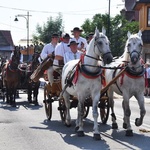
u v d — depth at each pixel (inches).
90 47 381.1
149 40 1189.1
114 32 1610.5
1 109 635.5
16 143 365.7
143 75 385.7
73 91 413.1
